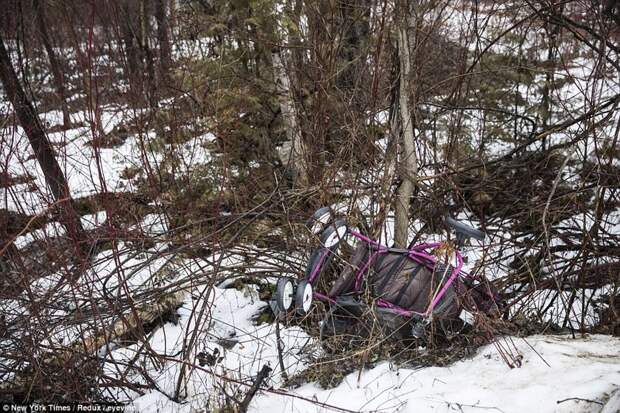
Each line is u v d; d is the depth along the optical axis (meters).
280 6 5.89
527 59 6.97
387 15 4.66
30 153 5.64
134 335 4.34
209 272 4.48
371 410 3.20
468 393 3.12
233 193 5.90
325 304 4.30
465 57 5.49
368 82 5.05
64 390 3.75
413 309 3.86
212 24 6.51
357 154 4.89
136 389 3.93
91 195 5.30
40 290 4.26
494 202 5.77
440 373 3.51
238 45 6.47
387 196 4.64
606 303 4.56
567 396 2.91
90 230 4.70
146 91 6.21
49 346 3.82
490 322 3.91
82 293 4.07
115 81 5.99
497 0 5.58
